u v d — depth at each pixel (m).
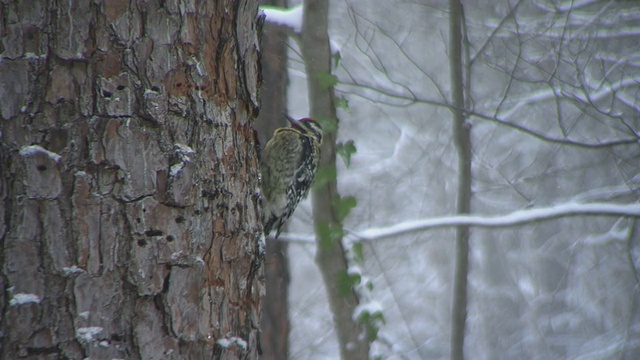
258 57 5.14
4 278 3.82
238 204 4.68
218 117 4.55
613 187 18.69
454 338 17.05
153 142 4.16
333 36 18.78
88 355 3.87
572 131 19.84
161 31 4.26
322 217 12.93
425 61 19.81
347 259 13.52
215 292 4.40
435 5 18.70
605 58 17.89
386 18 18.94
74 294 3.88
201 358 4.26
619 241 19.23
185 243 4.21
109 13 4.11
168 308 4.11
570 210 13.78
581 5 17.36
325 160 12.68
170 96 4.26
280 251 12.44
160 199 4.13
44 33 3.98
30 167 3.88
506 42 16.48
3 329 3.79
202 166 4.39
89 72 4.04
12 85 3.92
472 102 15.99
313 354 20.80
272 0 13.90
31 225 3.86
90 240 3.94
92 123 4.01
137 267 4.03
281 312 12.23
